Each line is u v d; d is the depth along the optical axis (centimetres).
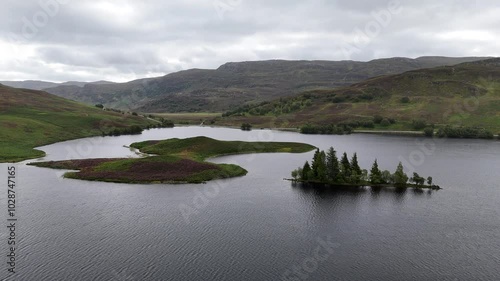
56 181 11025
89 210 8512
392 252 6681
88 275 5694
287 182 11388
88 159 14112
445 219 8306
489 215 8581
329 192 10306
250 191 10338
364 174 11512
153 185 10756
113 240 6944
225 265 6116
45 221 7788
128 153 16612
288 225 7875
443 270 6078
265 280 5678
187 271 5903
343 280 5719
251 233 7425
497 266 6219
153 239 7038
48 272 5747
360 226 7856
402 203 9388
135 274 5766
